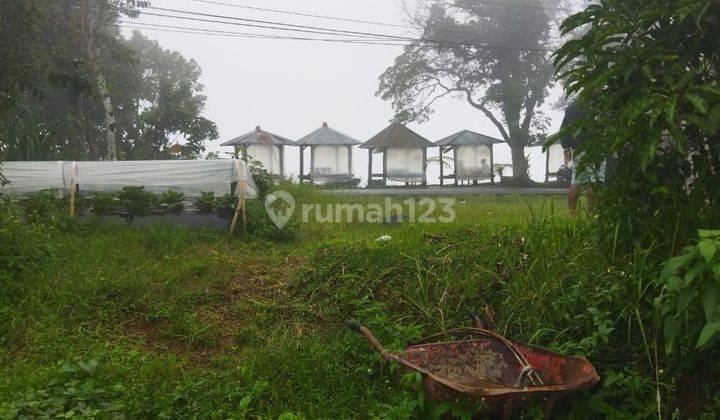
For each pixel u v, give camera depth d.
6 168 9.07
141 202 8.95
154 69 33.16
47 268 6.88
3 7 9.38
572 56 4.36
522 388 3.87
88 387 4.59
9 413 4.18
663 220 4.21
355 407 4.61
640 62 3.99
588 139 4.41
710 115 3.64
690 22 3.94
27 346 5.48
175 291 6.46
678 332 3.82
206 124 26.41
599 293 4.70
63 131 15.40
